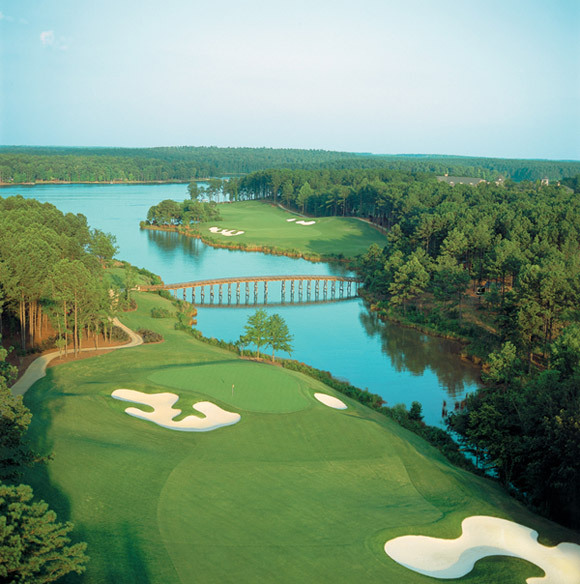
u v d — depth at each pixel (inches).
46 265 2642.7
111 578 954.7
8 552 702.5
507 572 1123.3
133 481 1315.2
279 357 2987.2
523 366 2519.7
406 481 1524.4
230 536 1148.5
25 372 2222.0
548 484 1518.2
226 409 1870.1
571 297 2669.8
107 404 1835.6
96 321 2674.7
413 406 2241.6
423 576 1090.7
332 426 1793.8
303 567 1069.8
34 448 1387.8
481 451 1888.5
